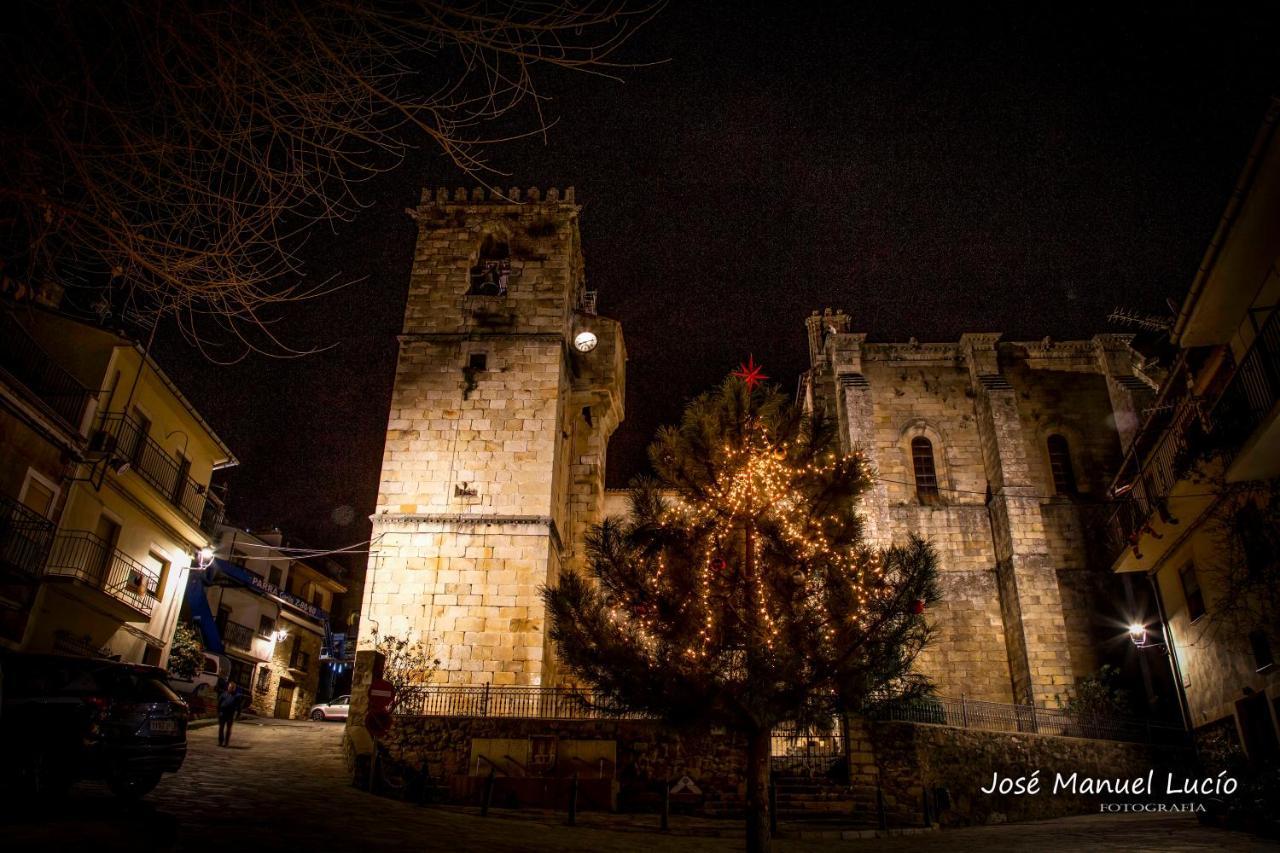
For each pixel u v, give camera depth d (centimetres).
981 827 1852
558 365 2883
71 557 2011
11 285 500
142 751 1157
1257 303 1625
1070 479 3155
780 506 1238
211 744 2058
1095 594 2941
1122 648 2859
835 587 1149
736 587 1194
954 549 3080
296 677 4138
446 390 2848
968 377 3344
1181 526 2034
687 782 1823
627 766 1898
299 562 4412
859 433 3161
